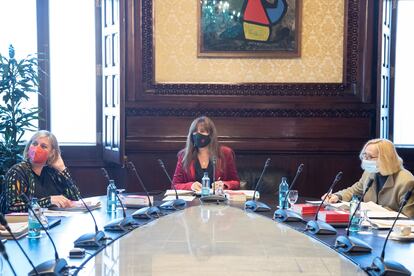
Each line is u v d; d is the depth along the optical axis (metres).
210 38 5.22
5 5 5.44
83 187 5.51
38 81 5.11
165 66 5.25
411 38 5.50
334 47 5.24
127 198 3.25
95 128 5.58
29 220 2.37
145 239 2.36
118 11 4.95
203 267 1.92
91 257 2.02
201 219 2.87
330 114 5.22
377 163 3.32
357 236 2.43
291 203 3.22
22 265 1.88
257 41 5.21
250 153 5.23
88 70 5.57
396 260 1.99
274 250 2.17
